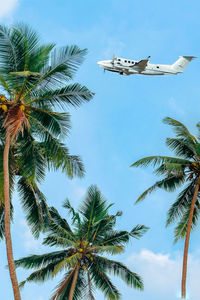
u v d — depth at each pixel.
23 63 17.06
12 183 19.41
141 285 23.75
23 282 23.83
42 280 23.97
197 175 23.94
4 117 17.16
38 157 18.20
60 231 23.88
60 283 23.64
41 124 17.55
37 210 20.44
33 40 17.06
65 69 17.28
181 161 23.83
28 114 17.64
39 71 17.25
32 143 18.08
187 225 24.17
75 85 17.62
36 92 17.58
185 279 23.14
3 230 21.09
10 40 16.78
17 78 16.86
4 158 16.42
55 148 17.77
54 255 24.08
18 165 18.94
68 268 23.56
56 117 17.80
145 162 23.92
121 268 24.20
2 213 21.08
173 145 24.08
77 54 17.12
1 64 16.95
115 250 21.61
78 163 18.03
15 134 16.48
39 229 20.34
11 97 17.39
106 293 24.14
